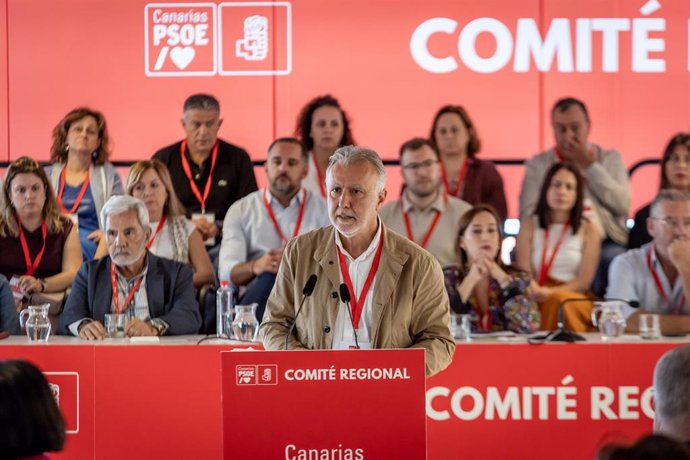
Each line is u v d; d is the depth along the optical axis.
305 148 11.04
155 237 10.83
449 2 11.06
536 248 10.95
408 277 5.94
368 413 5.04
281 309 6.11
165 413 8.55
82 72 11.09
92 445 8.56
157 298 9.39
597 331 10.70
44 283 10.77
